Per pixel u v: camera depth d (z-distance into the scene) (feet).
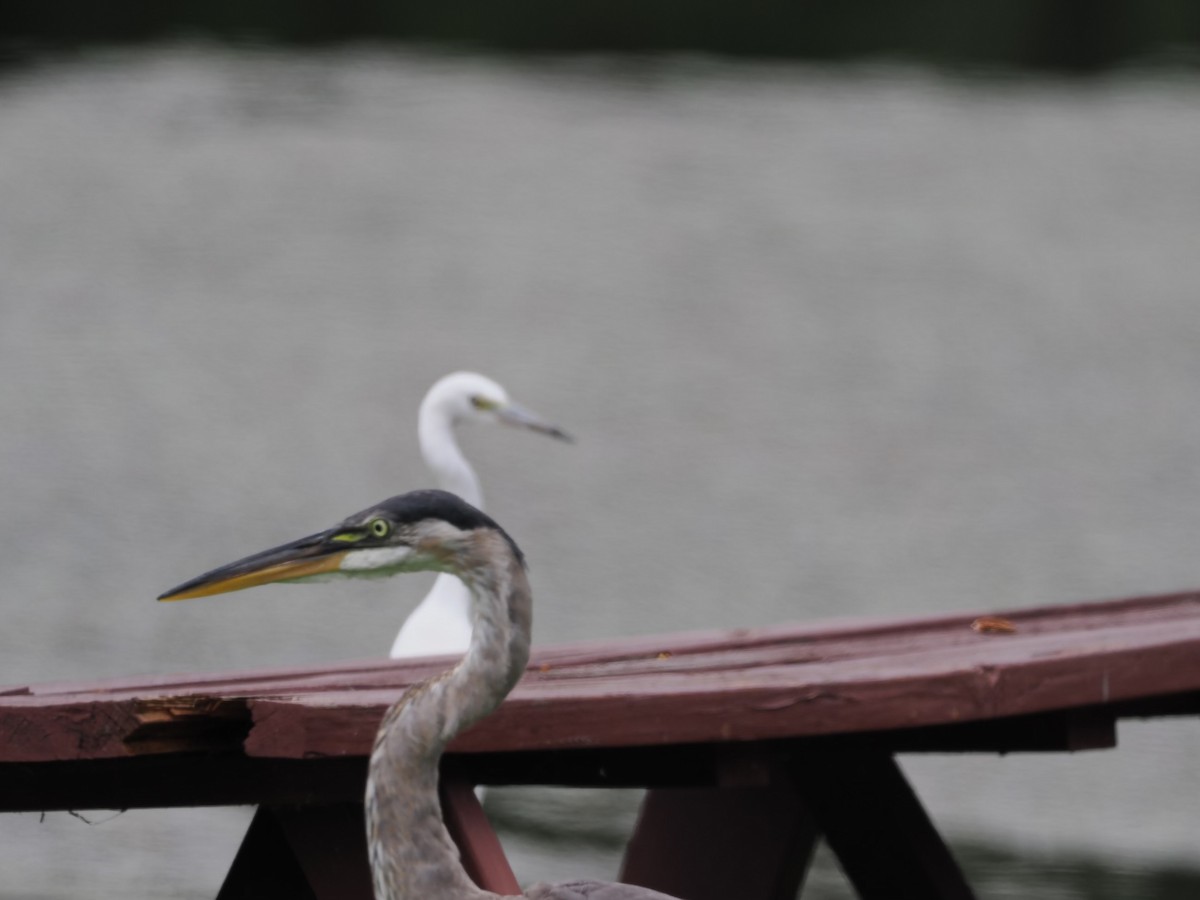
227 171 81.05
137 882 26.89
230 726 12.94
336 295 69.10
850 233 79.92
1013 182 88.48
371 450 54.49
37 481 49.19
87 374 58.65
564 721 12.91
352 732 12.33
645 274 73.61
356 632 40.22
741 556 47.52
